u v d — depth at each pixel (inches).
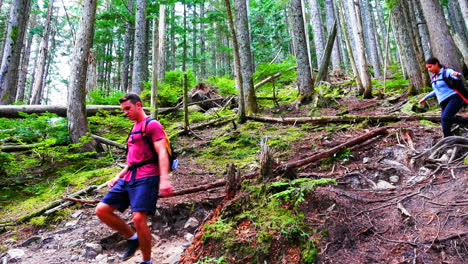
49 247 118.6
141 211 87.7
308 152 188.2
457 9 759.7
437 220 101.7
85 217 140.5
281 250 95.0
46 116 240.7
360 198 124.7
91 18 259.6
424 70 274.4
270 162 130.9
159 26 265.0
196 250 104.1
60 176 206.8
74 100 246.8
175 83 419.5
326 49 408.8
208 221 116.6
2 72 356.2
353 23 331.3
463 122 148.9
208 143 255.0
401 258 87.7
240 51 331.6
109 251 118.3
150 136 93.6
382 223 107.3
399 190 129.6
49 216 140.7
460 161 135.8
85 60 254.7
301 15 350.3
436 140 163.2
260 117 288.0
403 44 298.8
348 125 225.3
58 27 1047.0
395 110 250.1
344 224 104.6
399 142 168.7
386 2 319.9
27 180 203.5
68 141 243.9
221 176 179.2
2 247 118.0
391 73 660.7
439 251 87.6
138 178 91.7
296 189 117.1
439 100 157.6
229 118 313.1
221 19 855.1
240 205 117.8
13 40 367.9
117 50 974.4
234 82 437.7
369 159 160.7
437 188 122.1
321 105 315.3
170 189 86.4
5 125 228.1
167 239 126.0
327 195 118.4
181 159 228.4
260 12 748.0
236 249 97.1
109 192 94.8
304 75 343.6
